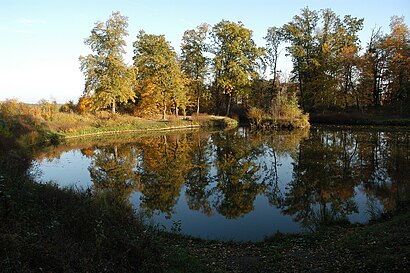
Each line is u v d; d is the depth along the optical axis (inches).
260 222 422.3
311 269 263.6
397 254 251.3
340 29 1795.0
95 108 1664.6
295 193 547.5
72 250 232.7
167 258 267.3
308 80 1879.9
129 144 1130.7
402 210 400.5
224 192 565.3
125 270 227.6
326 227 381.7
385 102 1755.7
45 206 312.2
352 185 571.2
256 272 267.3
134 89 1900.8
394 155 802.2
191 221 428.1
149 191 569.0
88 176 674.2
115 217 329.7
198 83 1958.7
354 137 1133.1
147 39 1819.6
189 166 770.2
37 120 1232.8
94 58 1604.3
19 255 201.5
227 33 1883.6
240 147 1032.2
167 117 1841.8
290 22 1870.1
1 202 265.6
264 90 2090.3
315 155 859.4
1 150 692.7
